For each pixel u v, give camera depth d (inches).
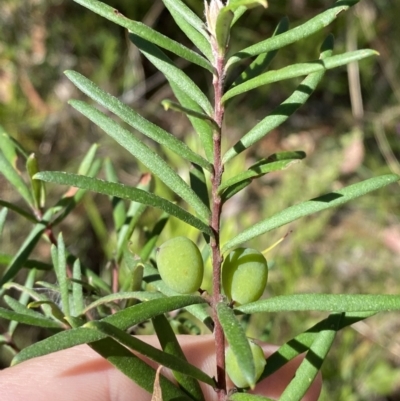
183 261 3.9
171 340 4.5
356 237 16.5
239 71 16.5
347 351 12.1
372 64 17.4
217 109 4.0
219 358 4.3
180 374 4.6
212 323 4.9
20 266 5.9
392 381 12.4
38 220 6.3
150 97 18.2
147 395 6.5
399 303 3.7
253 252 4.1
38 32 16.4
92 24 16.6
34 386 6.0
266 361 4.5
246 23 16.6
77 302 5.5
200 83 17.3
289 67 3.6
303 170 16.3
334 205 3.9
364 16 16.5
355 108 16.9
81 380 6.2
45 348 3.4
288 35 3.8
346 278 15.7
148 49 4.3
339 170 16.7
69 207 6.4
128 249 5.6
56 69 16.5
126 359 4.2
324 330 4.3
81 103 4.3
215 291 4.1
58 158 16.4
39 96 16.2
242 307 4.0
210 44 4.1
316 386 6.8
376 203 16.8
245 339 3.3
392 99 17.8
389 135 17.8
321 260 14.2
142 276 4.8
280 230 14.4
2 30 16.0
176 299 3.9
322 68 3.5
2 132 6.4
